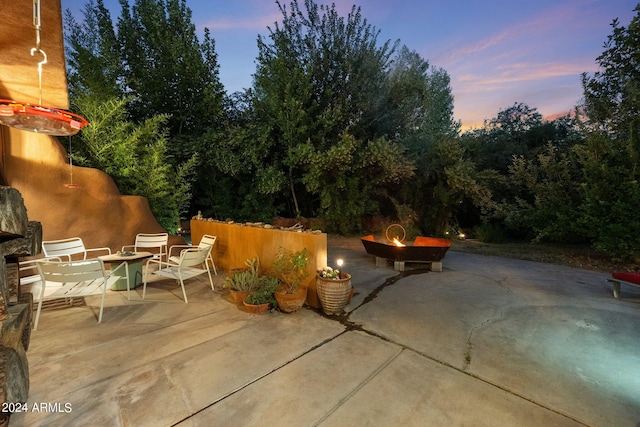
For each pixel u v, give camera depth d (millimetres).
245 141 9203
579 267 5887
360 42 10266
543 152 9875
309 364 2311
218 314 3330
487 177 9375
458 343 2701
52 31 2324
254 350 2520
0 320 1631
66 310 3383
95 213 5113
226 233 5109
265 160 10445
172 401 1855
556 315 3381
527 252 7438
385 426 1661
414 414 1760
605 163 5762
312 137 9875
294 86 9586
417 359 2408
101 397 1886
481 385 2057
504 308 3604
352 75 10133
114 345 2576
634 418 1728
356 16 10008
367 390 1988
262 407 1811
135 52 8594
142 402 1844
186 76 8852
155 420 1688
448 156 9625
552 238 7539
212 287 4191
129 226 5516
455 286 4535
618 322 3174
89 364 2266
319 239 3602
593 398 1915
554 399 1906
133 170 6039
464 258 6832
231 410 1782
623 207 5441
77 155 5586
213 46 9500
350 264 6160
